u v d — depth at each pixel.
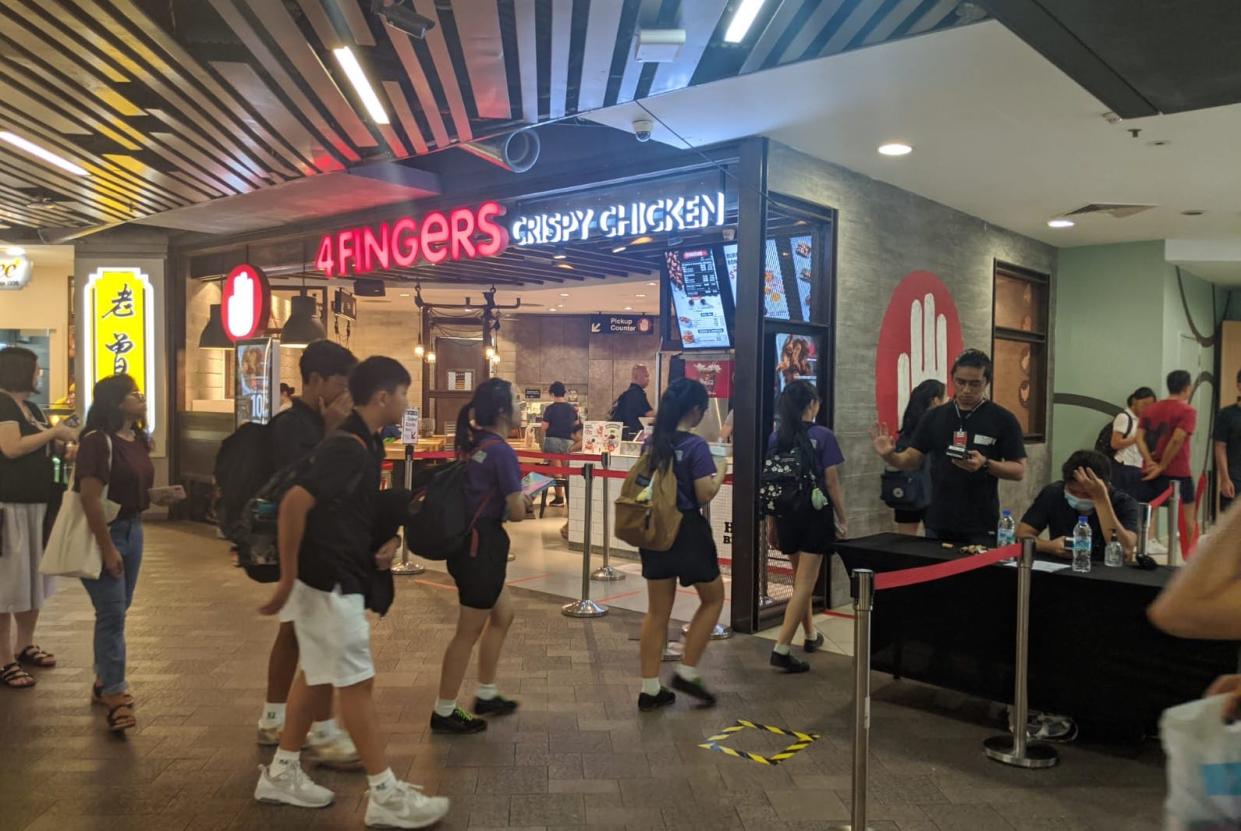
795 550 5.00
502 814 3.24
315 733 3.75
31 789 3.39
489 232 7.37
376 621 5.84
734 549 5.81
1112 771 3.69
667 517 4.12
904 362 7.11
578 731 4.04
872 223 6.71
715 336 8.05
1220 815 1.45
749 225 5.73
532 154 6.14
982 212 7.86
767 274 5.86
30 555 4.56
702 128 5.54
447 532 3.70
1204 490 10.84
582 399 18.75
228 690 4.50
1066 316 9.57
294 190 7.66
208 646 5.25
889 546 4.56
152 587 6.76
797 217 6.11
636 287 13.35
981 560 3.72
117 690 3.95
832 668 5.04
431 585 6.95
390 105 5.05
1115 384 9.30
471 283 11.73
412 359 17.56
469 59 4.27
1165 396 9.08
